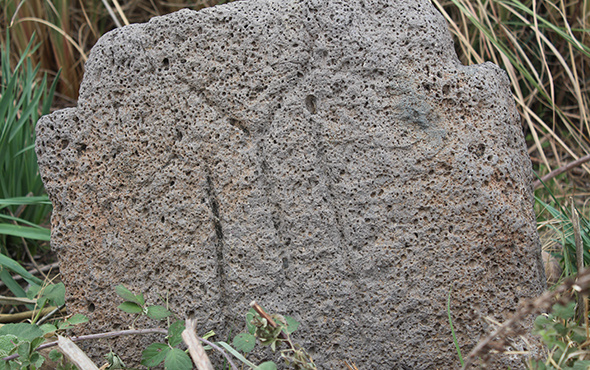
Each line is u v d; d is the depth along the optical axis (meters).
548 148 1.40
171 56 0.86
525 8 1.21
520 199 0.85
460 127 0.85
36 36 1.38
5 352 0.78
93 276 0.87
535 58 1.40
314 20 0.85
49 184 0.87
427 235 0.85
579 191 1.29
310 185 0.86
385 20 0.86
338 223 0.86
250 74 0.85
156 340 0.87
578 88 1.24
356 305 0.86
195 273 0.86
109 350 0.88
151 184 0.86
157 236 0.87
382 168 0.85
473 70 0.86
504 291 0.86
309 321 0.86
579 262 0.88
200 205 0.86
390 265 0.86
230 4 0.86
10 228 1.04
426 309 0.86
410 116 0.85
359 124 0.85
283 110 0.85
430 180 0.85
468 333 0.86
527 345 0.80
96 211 0.87
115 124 0.86
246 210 0.86
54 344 0.81
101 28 1.49
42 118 0.86
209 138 0.86
